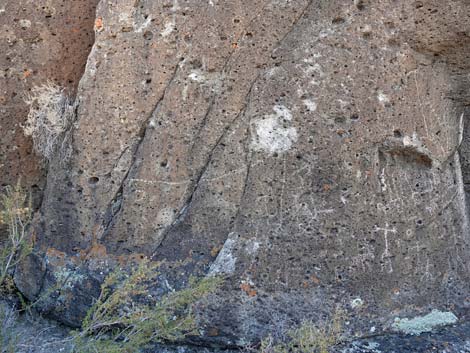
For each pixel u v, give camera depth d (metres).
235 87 2.83
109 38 2.93
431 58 2.83
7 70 3.18
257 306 2.82
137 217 2.96
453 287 2.91
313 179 2.82
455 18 2.70
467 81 2.87
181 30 2.85
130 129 2.94
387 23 2.76
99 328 2.92
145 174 2.95
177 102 2.88
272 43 2.79
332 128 2.79
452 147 2.91
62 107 3.09
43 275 3.06
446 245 2.92
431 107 2.84
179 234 2.94
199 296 2.72
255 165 2.85
